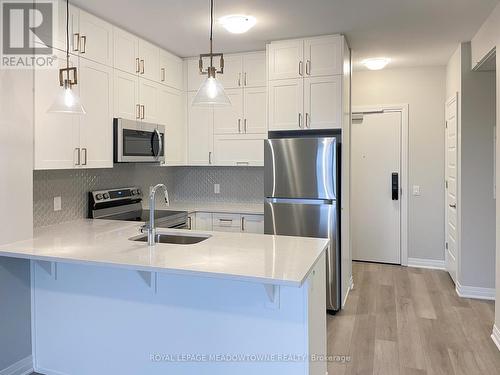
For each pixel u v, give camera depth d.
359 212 5.52
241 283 2.18
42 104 2.67
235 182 4.84
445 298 4.07
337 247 3.63
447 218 4.93
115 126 3.35
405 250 5.31
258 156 4.31
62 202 3.31
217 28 3.51
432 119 5.11
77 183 3.47
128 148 3.46
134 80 3.64
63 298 2.59
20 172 2.54
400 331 3.29
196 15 3.21
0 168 2.43
